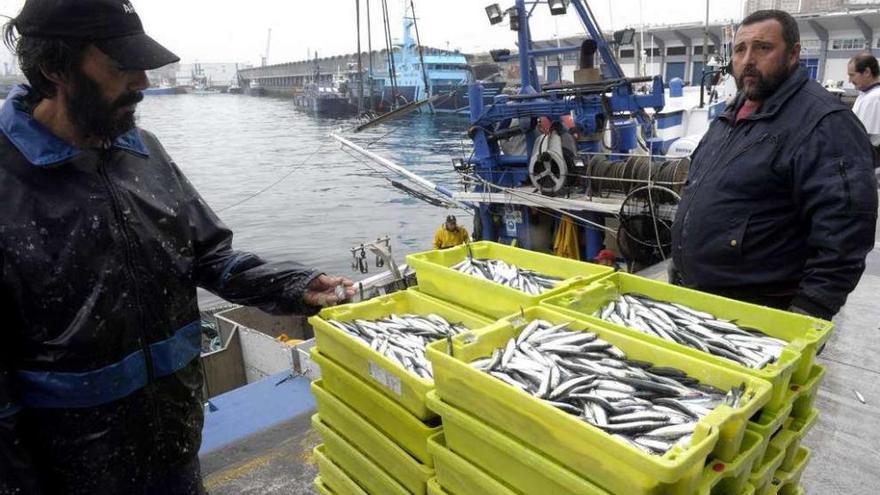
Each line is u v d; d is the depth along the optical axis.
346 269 16.11
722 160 2.76
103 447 1.77
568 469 1.54
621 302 2.47
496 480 1.76
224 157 34.47
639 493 1.38
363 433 2.32
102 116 1.58
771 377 1.69
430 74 37.88
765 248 2.65
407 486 2.16
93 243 1.68
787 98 2.54
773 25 2.51
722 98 11.80
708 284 2.82
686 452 1.35
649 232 7.29
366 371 2.22
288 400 4.07
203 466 3.24
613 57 9.48
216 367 5.58
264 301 2.28
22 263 1.58
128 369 1.78
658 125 11.08
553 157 8.09
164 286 1.88
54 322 1.64
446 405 1.86
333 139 10.52
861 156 2.38
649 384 1.79
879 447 3.07
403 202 23.45
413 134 36.22
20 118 1.58
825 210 2.38
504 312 2.46
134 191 1.82
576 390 1.79
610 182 7.88
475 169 9.49
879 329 4.37
